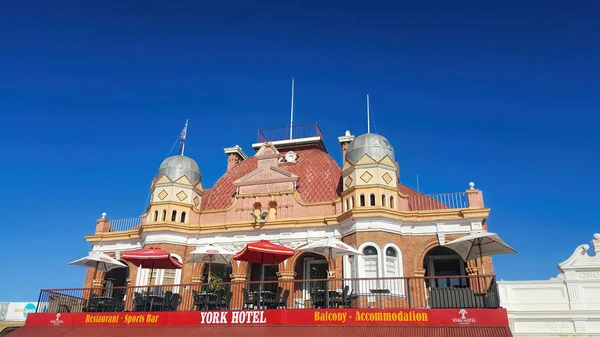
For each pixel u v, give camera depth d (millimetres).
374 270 25406
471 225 26234
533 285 24031
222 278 29922
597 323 22328
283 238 28750
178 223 30297
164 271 29328
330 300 20203
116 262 24984
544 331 22781
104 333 21172
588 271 23562
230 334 19594
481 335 17328
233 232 29922
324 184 31109
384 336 18000
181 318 20828
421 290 25312
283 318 19641
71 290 23953
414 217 27016
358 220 26531
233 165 38125
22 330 22422
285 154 34281
